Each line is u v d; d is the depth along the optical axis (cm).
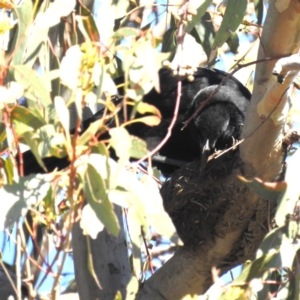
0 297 705
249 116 661
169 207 745
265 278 553
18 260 510
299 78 734
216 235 729
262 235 714
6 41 601
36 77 496
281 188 518
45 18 575
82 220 499
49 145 474
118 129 463
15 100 515
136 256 543
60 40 721
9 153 511
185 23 700
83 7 643
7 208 487
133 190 518
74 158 459
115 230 468
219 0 953
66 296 906
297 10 588
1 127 540
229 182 705
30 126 498
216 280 523
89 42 466
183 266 750
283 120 636
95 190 469
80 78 459
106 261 754
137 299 751
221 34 707
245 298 521
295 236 548
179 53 635
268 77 634
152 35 486
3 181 510
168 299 755
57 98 463
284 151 668
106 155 460
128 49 486
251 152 675
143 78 461
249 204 701
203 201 727
